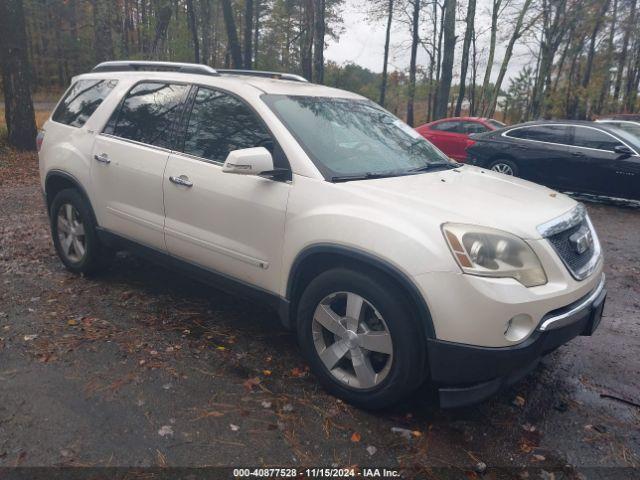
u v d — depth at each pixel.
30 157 13.08
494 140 11.08
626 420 3.18
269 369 3.54
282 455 2.72
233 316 4.33
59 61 51.03
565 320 2.89
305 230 3.17
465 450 2.84
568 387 3.52
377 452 2.79
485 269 2.71
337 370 3.22
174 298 4.61
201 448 2.73
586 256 3.27
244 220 3.51
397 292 2.89
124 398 3.12
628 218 9.18
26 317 4.09
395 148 3.96
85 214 4.62
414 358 2.88
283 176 3.36
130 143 4.28
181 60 28.08
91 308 4.32
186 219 3.87
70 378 3.29
